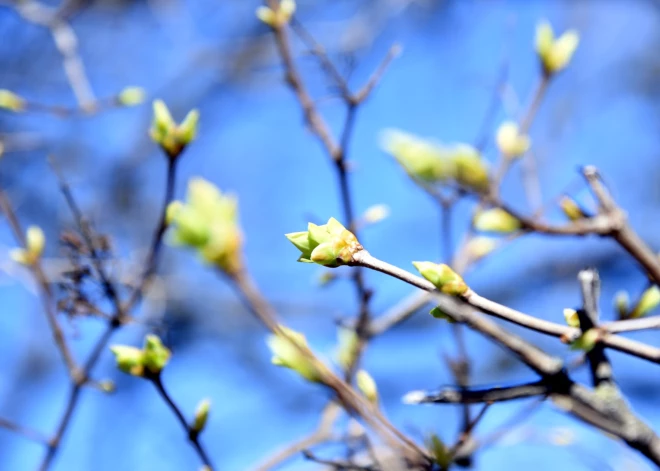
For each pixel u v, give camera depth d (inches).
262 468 34.2
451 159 31.0
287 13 38.9
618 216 30.8
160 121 33.0
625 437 29.6
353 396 30.3
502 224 31.2
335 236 28.9
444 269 29.0
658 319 29.4
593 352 29.9
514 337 29.5
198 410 31.6
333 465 32.2
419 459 30.6
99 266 34.5
